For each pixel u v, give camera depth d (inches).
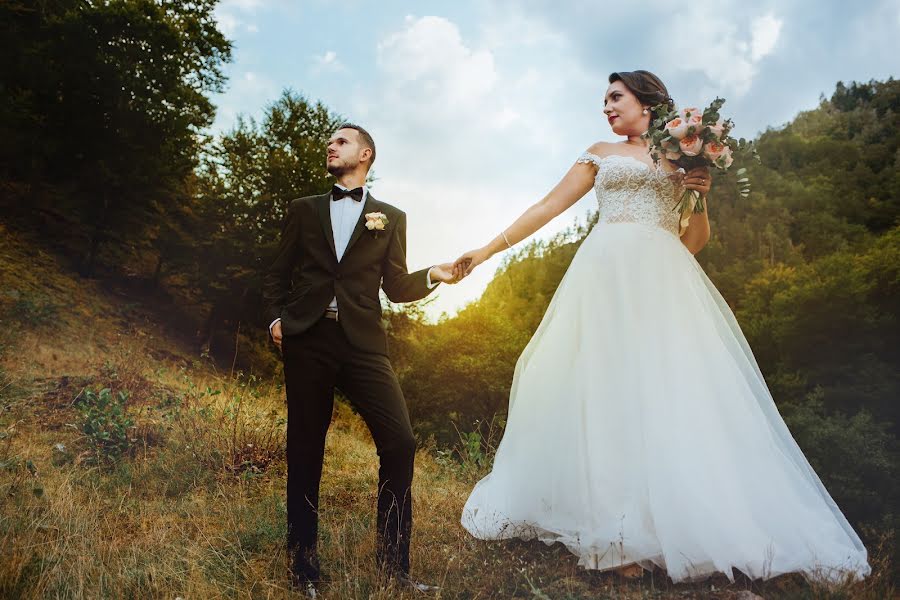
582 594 96.3
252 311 637.9
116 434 181.3
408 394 551.2
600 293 120.3
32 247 526.9
